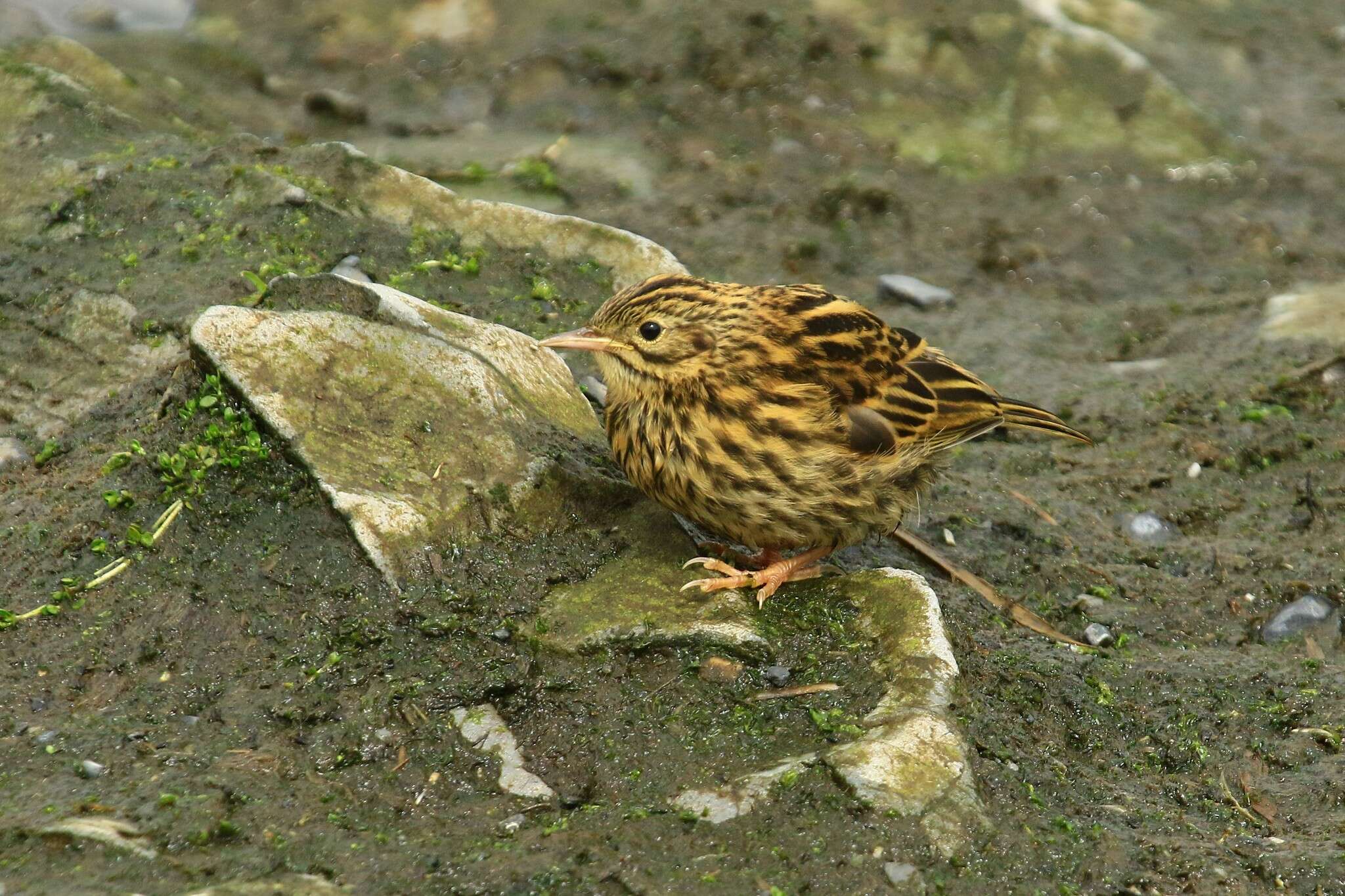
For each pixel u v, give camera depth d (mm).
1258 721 10328
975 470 14062
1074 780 9445
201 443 10367
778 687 9492
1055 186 20078
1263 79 23359
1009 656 10609
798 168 19734
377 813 8586
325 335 10750
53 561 9969
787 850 8242
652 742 9094
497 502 10430
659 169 19266
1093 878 8422
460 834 8461
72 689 9180
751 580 10336
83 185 13711
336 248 13539
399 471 10320
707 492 10602
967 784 8695
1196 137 21344
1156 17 24188
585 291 14000
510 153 19016
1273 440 14383
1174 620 11859
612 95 20766
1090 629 11531
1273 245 18984
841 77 21391
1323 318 16516
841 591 10234
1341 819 9289
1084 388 15578
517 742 9211
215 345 10383
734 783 8688
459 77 21141
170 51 20797
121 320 12250
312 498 10062
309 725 9078
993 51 21938
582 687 9469
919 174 20031
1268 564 12523
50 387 11875
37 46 17078
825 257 18125
